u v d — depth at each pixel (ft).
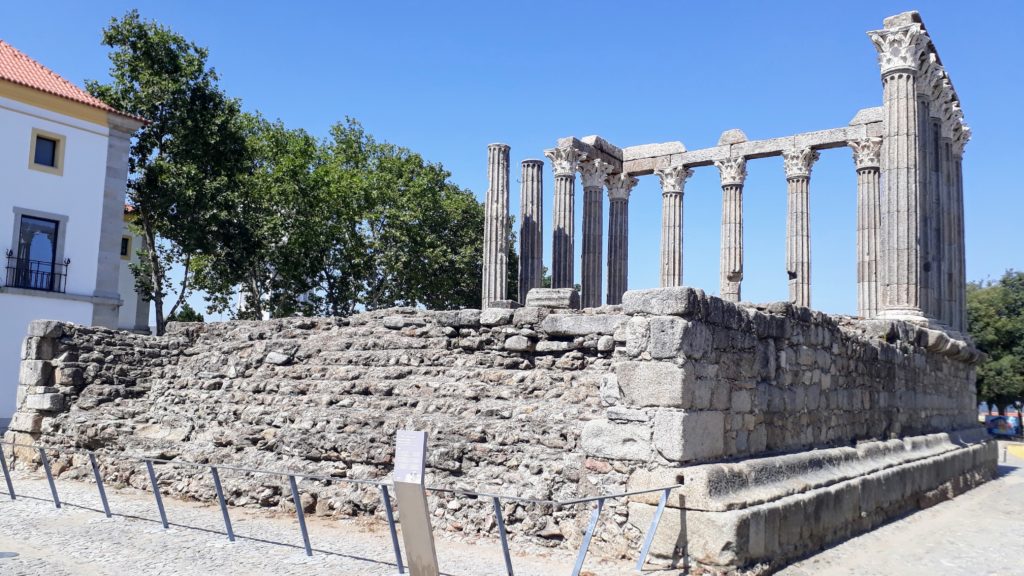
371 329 46.70
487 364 41.52
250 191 143.33
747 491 33.04
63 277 107.76
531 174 100.42
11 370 101.09
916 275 65.67
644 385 33.17
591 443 34.27
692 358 32.94
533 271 99.50
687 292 32.78
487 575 29.99
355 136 177.37
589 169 107.45
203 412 50.03
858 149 91.66
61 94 107.76
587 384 37.35
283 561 31.71
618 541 32.58
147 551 32.94
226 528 36.50
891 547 39.17
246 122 155.53
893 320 57.31
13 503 43.73
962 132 87.61
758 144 99.76
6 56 110.52
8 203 102.68
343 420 42.68
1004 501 59.52
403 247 160.35
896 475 47.75
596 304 106.01
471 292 172.24
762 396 38.22
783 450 39.68
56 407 54.44
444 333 43.57
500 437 37.17
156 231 139.23
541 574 30.22
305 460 43.32
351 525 39.40
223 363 51.21
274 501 43.01
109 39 127.03
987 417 198.49
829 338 46.06
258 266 146.72
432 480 37.91
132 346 58.44
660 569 30.58
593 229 106.22
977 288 219.61
